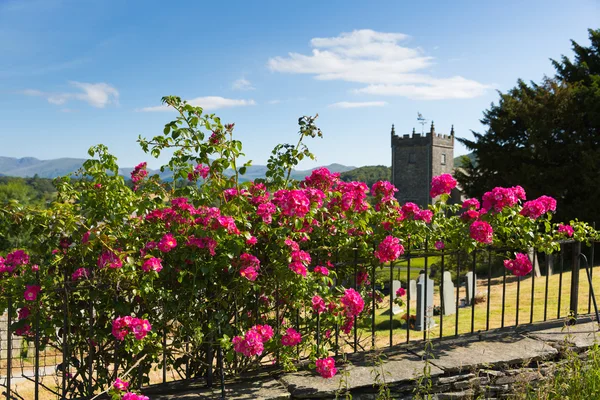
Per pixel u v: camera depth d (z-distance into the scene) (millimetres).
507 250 5203
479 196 25156
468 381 4207
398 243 4383
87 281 3633
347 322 4660
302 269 3932
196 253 3816
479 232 4590
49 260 3660
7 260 3602
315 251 4582
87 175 3906
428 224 4883
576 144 21828
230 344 3768
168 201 4273
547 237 5176
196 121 4023
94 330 3846
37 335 3602
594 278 11273
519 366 4426
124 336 3553
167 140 4102
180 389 3928
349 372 4055
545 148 22219
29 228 3637
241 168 4398
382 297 5199
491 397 4223
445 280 10258
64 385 3721
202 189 4191
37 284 3502
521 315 8234
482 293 11797
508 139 24406
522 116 23344
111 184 3842
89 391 3879
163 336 3939
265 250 4258
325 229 4613
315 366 4199
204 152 4082
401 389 3973
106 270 3625
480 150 24906
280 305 4414
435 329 8188
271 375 4195
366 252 4590
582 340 4828
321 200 4438
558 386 4191
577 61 27062
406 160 66500
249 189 4523
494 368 4316
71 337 3922
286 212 3973
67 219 3664
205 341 3996
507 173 23391
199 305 3885
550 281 11836
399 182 67125
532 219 5012
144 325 3516
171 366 4289
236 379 4113
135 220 4023
